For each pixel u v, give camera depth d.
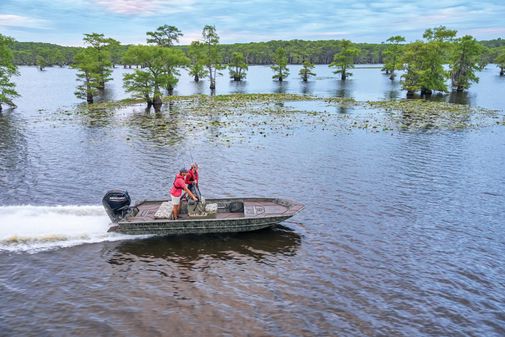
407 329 10.48
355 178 23.17
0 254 14.08
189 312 11.10
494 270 13.42
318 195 20.41
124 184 21.97
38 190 20.86
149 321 10.70
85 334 10.19
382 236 15.89
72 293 11.95
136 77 57.47
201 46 95.50
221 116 47.50
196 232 15.77
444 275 13.09
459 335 10.27
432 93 73.88
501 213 18.19
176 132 37.19
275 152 29.33
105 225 16.39
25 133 36.53
